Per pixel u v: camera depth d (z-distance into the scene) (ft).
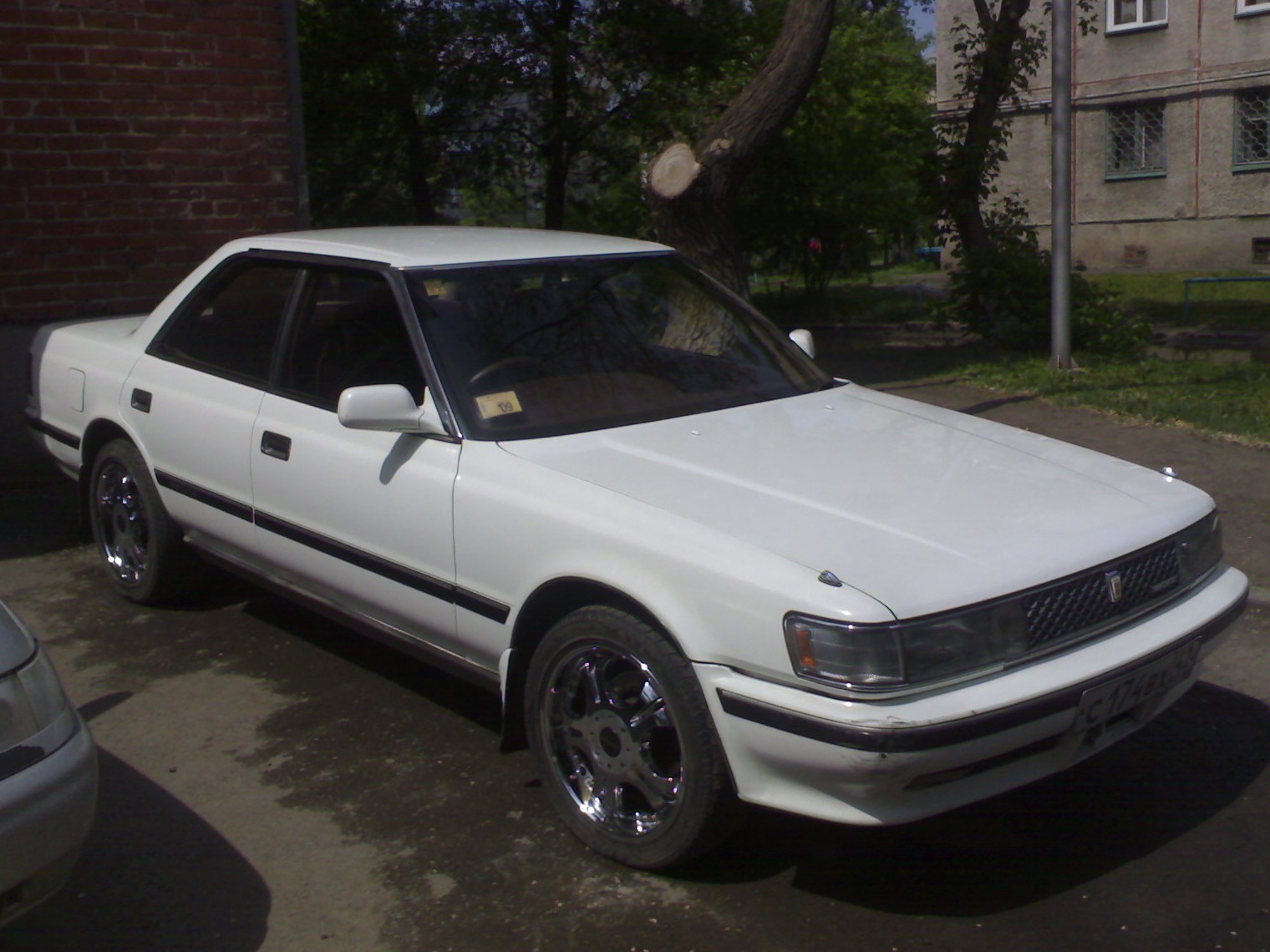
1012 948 10.10
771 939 10.29
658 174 30.73
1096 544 10.78
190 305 17.15
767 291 75.56
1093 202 92.58
